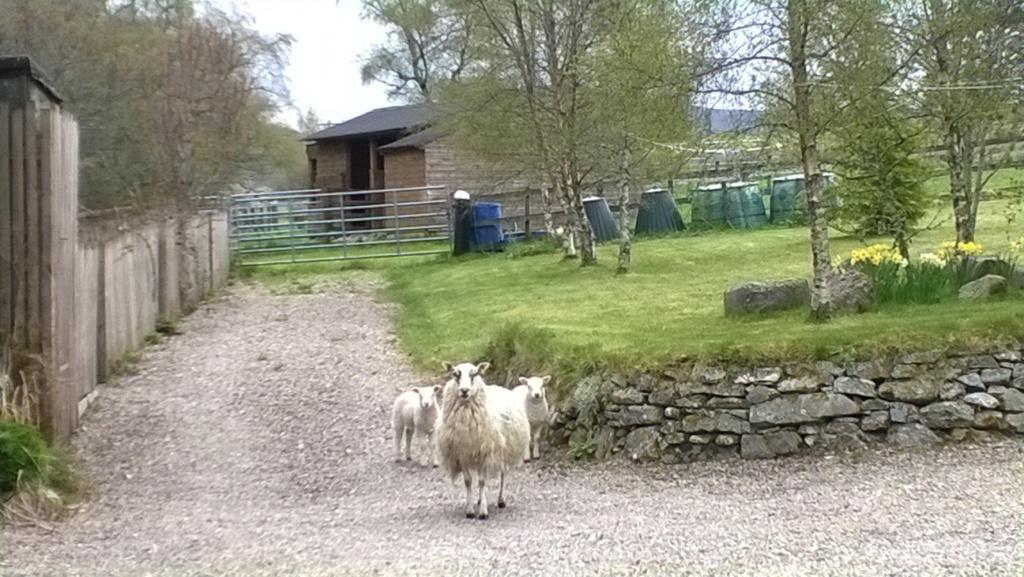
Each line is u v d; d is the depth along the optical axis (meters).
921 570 6.43
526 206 31.59
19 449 9.20
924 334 10.84
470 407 8.71
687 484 9.96
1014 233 21.45
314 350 17.14
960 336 10.76
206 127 25.64
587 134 21.67
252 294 24.47
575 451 11.23
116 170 24.95
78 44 24.19
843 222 21.61
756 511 8.55
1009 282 13.69
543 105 22.27
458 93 26.42
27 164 10.48
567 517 8.75
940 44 14.60
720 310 14.95
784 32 12.20
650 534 7.83
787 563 6.77
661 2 13.96
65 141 11.16
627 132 18.70
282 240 32.56
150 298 18.38
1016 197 18.02
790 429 10.59
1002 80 14.86
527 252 27.61
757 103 12.75
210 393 14.25
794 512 8.41
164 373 15.45
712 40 12.62
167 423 12.76
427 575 6.93
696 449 10.75
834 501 8.70
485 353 14.67
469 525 8.58
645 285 18.88
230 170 30.36
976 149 21.44
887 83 12.91
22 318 10.52
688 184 34.16
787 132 13.16
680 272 20.55
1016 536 7.17
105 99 24.81
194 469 11.09
